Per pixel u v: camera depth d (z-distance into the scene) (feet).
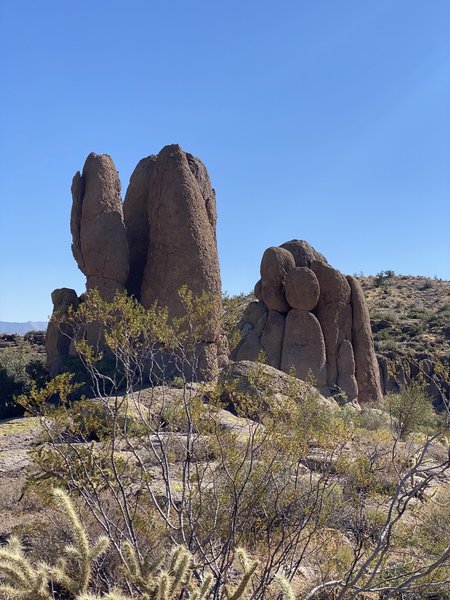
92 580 15.52
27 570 10.70
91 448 18.29
